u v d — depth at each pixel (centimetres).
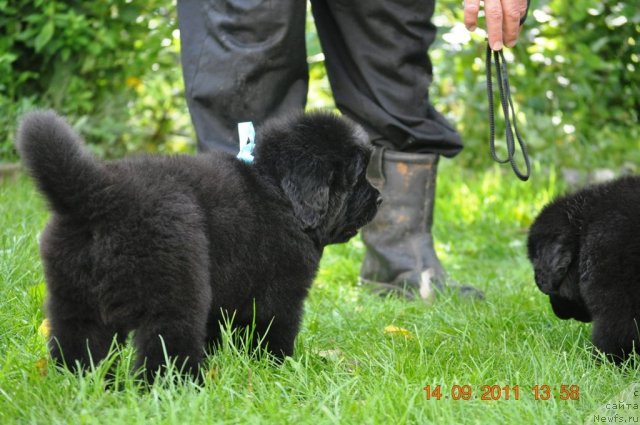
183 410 270
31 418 266
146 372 288
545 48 782
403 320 430
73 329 298
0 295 380
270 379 316
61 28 703
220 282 313
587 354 364
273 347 342
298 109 395
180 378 284
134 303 288
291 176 336
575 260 395
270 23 403
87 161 286
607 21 757
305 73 434
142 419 262
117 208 284
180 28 423
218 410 278
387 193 493
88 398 281
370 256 511
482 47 808
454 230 682
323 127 350
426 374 324
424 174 496
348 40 455
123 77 751
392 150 489
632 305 365
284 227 334
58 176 279
